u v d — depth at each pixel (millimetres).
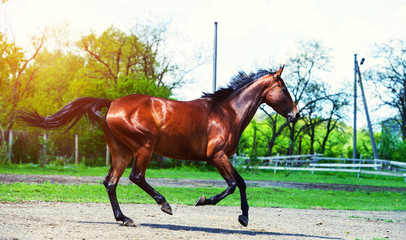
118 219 7191
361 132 68500
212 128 7359
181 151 7340
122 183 16609
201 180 21750
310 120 53219
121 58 45469
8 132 30016
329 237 7398
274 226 8391
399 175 29297
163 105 7285
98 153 34719
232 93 7789
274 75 8078
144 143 7090
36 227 6531
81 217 7930
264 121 54750
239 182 7371
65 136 32688
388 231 8430
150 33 44844
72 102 7324
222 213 10133
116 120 7133
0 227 6309
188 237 6508
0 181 14727
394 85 49125
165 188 15570
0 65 26797
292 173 33062
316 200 15164
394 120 50844
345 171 31453
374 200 16297
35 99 35219
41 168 24281
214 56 31359
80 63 51656
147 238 6223
